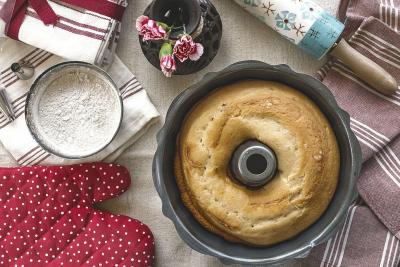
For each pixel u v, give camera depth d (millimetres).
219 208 668
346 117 665
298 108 671
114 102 824
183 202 705
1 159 853
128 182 827
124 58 849
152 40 745
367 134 799
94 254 818
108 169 823
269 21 794
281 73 681
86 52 796
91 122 832
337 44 780
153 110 825
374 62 800
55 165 838
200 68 806
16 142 836
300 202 659
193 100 703
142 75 848
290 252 674
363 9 813
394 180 799
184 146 690
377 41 804
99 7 795
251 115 672
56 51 801
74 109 833
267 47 844
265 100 675
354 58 784
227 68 669
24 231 825
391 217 797
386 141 795
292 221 664
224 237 701
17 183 824
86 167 823
